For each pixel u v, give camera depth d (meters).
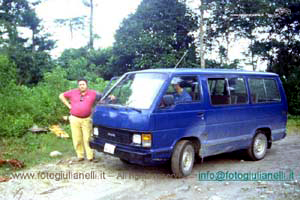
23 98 9.77
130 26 18.95
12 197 4.68
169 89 5.56
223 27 15.47
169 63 16.45
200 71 6.11
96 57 25.75
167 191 5.07
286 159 7.43
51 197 4.72
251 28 15.19
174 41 18.00
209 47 16.38
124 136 5.38
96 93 6.70
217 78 6.32
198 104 5.85
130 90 5.94
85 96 6.45
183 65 16.48
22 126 8.16
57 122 9.47
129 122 5.28
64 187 5.14
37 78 23.09
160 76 5.77
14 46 22.44
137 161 5.15
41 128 8.53
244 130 6.79
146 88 5.71
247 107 6.82
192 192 5.06
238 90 6.72
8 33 23.53
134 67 18.80
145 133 5.12
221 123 6.25
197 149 5.98
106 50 26.14
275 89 7.76
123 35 19.30
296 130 11.70
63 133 8.41
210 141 6.08
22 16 27.11
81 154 6.61
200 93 5.95
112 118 5.59
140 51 18.25
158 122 5.20
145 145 5.12
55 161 6.51
